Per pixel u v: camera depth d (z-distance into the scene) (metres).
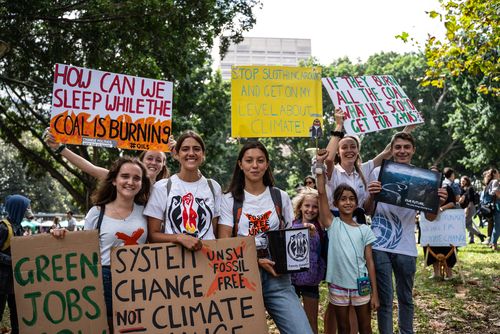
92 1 12.82
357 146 5.00
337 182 4.98
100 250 3.87
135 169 3.96
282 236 3.76
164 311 3.65
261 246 3.90
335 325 4.90
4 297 5.01
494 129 30.27
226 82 26.86
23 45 14.23
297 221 5.13
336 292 4.59
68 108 5.04
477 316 6.45
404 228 4.88
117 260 3.68
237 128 5.40
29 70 15.74
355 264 4.56
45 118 18.58
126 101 5.25
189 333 3.64
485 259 10.38
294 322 3.73
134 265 3.70
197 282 3.74
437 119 39.44
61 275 3.71
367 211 5.10
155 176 5.26
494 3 8.42
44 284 3.67
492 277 8.53
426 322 6.23
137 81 5.30
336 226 4.67
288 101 5.51
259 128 5.43
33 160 18.62
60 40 14.09
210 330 3.68
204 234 3.92
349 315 4.59
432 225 8.51
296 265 3.77
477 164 33.56
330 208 4.95
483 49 8.88
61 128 5.00
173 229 3.89
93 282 3.75
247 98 5.45
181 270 3.75
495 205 11.89
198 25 14.90
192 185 4.01
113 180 4.05
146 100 5.32
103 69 14.38
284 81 5.52
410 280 4.85
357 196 4.96
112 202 4.07
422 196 4.79
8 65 15.75
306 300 4.89
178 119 19.02
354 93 5.68
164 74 16.75
